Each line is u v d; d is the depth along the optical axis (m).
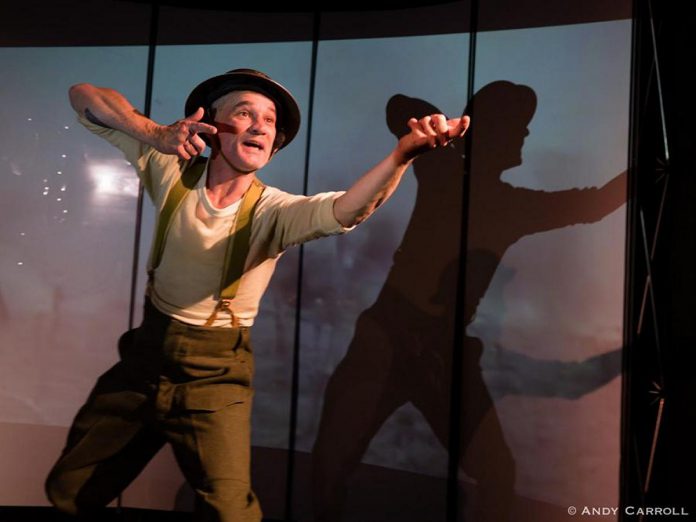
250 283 2.35
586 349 2.76
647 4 2.60
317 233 2.16
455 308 2.94
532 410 2.82
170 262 2.31
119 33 3.16
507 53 2.94
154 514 3.12
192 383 2.33
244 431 2.35
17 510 3.07
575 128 2.82
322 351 3.09
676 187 2.51
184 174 2.35
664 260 2.54
